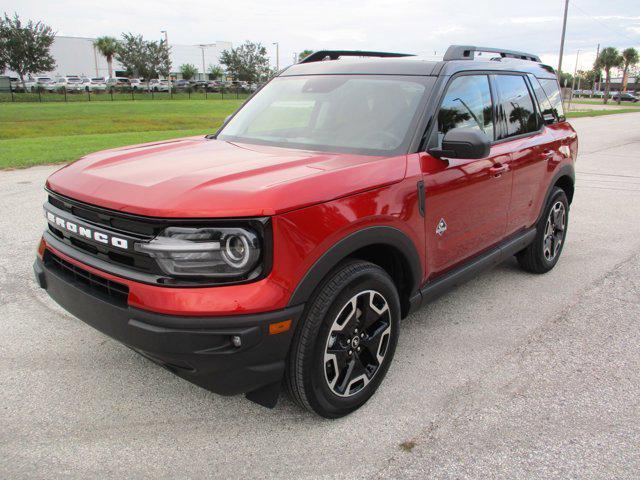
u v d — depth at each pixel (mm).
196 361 2344
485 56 4234
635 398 3105
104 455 2566
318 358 2594
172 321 2289
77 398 3004
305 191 2447
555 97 5047
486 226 3773
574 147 5160
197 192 2369
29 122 24609
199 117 28109
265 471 2488
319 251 2463
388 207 2797
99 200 2492
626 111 42719
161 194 2385
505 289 4711
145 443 2658
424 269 3201
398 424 2840
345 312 2711
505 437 2748
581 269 5234
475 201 3545
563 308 4332
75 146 12688
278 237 2326
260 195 2336
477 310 4273
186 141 3725
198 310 2270
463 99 3547
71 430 2738
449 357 3537
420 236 3074
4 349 3477
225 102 45000
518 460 2582
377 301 2898
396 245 2891
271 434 2742
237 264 2305
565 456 2615
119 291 2457
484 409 2979
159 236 2305
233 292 2293
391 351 3066
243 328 2307
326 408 2740
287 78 4082
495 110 3908
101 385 3131
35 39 50094
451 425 2836
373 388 2996
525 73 4492
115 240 2434
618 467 2547
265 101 3969
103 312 2504
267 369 2438
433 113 3240
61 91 53281
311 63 4172
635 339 3824
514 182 4012
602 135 19891
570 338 3828
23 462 2502
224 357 2336
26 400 2971
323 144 3293
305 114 3607
